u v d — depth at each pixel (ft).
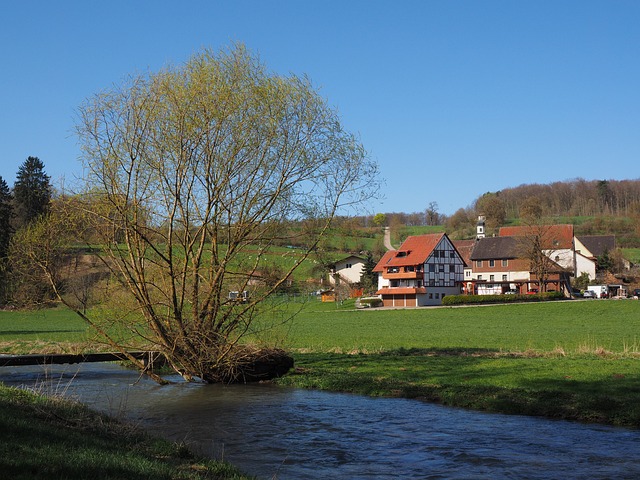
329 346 121.80
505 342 130.62
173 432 50.31
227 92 71.00
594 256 450.30
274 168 74.74
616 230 575.38
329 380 74.90
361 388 70.33
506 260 381.81
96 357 89.76
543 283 329.31
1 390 52.11
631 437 46.19
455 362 86.33
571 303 264.93
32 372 94.63
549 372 72.13
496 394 60.64
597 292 337.93
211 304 74.69
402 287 349.20
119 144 71.56
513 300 297.53
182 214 72.18
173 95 70.69
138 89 72.13
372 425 52.13
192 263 74.02
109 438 40.34
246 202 74.59
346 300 346.33
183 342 74.08
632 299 271.90
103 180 71.00
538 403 56.65
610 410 52.60
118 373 93.40
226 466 36.52
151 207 73.26
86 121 71.41
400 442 45.83
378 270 364.38
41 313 253.85
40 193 80.53
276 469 39.06
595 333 154.92
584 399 55.88
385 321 218.59
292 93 75.25
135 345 79.82
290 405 62.49
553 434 47.37
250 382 79.97
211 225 73.97
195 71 72.74
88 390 75.00
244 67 74.54
